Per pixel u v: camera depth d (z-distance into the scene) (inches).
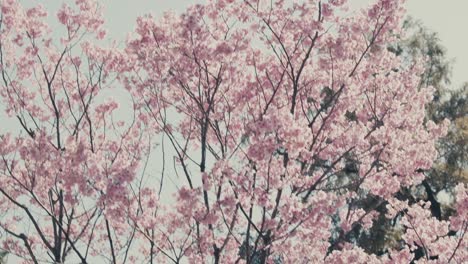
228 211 424.2
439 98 762.2
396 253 504.7
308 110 531.8
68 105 539.2
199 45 459.8
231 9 489.7
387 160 510.6
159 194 444.8
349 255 465.1
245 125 496.7
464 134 725.9
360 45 515.8
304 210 430.9
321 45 489.4
